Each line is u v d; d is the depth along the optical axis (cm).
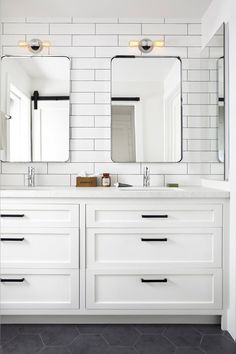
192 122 273
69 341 200
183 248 214
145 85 272
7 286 215
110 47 273
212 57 246
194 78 274
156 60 273
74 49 272
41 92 269
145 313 215
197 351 189
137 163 273
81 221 213
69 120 270
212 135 251
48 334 208
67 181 272
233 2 204
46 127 269
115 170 273
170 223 214
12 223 214
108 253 215
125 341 200
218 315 221
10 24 271
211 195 210
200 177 274
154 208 213
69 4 253
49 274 215
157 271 214
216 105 240
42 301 215
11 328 215
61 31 272
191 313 215
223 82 223
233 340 201
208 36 261
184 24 274
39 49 269
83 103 272
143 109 271
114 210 214
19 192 211
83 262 214
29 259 215
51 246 215
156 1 250
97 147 272
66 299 215
